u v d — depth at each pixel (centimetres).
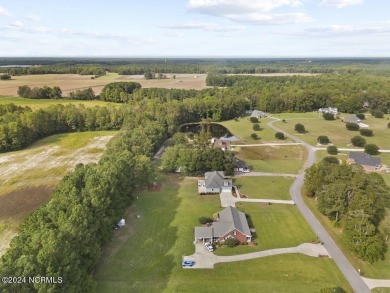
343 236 5028
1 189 7038
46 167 8419
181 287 4175
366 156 8662
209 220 5812
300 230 5566
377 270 4550
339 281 4312
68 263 3572
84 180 5303
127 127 10569
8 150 9769
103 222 4725
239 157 9550
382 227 5397
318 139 10906
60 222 4141
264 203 6575
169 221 5841
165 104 14188
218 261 4712
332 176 6181
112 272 4428
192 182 7625
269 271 4494
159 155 9525
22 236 4009
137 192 6969
